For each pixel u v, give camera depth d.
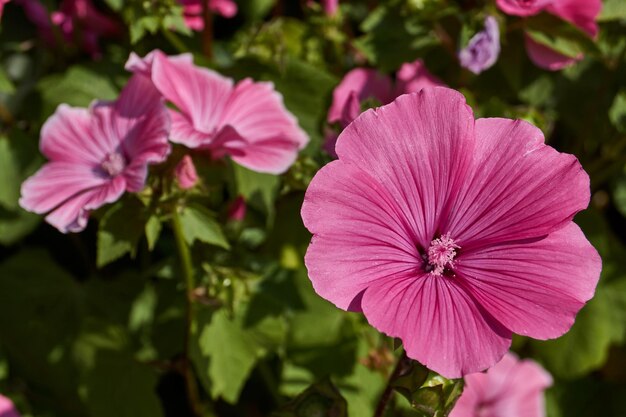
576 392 0.62
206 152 0.45
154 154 0.43
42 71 0.60
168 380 0.60
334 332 0.55
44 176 0.46
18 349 0.58
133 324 0.57
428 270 0.38
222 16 0.65
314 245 0.35
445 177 0.37
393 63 0.54
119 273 0.60
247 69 0.57
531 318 0.35
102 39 0.62
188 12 0.57
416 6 0.54
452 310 0.36
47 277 0.58
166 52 0.59
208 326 0.51
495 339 0.35
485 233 0.37
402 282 0.36
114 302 0.58
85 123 0.46
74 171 0.46
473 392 0.55
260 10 0.64
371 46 0.55
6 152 0.56
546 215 0.36
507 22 0.53
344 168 0.36
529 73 0.58
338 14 0.58
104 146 0.46
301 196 0.53
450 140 0.37
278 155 0.47
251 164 0.46
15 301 0.58
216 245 0.49
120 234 0.45
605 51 0.58
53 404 0.58
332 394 0.42
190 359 0.53
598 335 0.59
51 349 0.57
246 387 0.60
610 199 0.64
